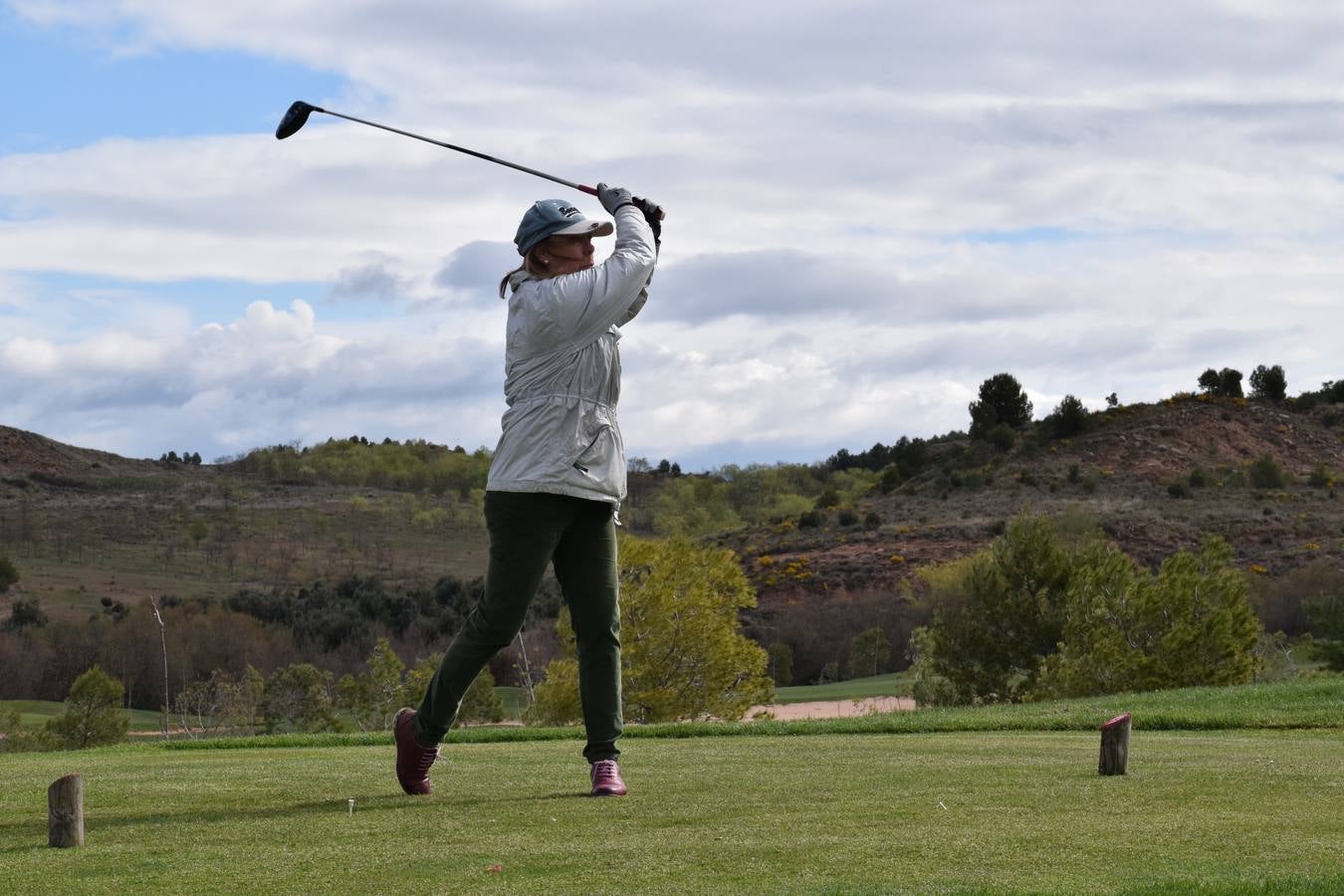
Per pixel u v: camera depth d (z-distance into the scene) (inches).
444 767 264.7
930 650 1285.7
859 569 2982.3
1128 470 3688.5
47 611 3836.1
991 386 4347.9
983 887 134.7
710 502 5851.4
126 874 147.5
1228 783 214.5
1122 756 228.2
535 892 135.6
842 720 486.9
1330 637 1278.3
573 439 200.4
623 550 1184.2
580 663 211.3
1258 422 4077.3
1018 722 466.0
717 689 1174.3
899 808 188.7
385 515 6899.6
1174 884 134.6
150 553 5674.2
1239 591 988.6
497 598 203.8
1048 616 1174.3
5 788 230.2
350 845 163.0
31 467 7500.0
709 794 205.5
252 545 6003.9
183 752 377.4
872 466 7003.0
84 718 1606.8
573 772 248.8
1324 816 179.6
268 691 1888.5
